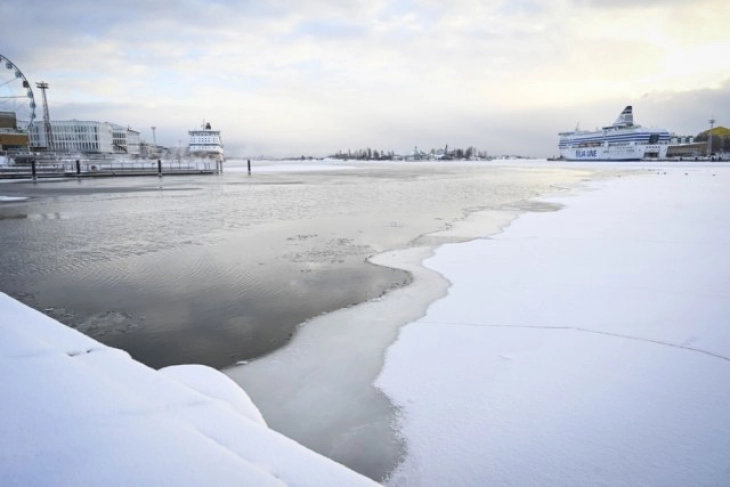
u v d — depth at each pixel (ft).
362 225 47.96
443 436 12.03
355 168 267.18
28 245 38.06
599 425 12.19
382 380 15.02
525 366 15.52
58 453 5.55
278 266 31.04
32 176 123.85
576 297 22.52
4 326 10.35
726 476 10.29
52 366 8.08
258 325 20.58
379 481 10.55
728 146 342.85
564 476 10.43
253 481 5.31
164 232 44.24
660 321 19.08
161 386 8.06
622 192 81.46
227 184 115.03
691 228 41.01
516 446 11.48
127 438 6.04
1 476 5.04
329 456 11.48
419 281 26.63
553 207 61.26
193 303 23.62
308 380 15.44
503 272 27.66
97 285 26.81
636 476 10.36
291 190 95.55
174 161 174.60
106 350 9.63
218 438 6.62
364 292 25.03
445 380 14.83
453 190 94.68
